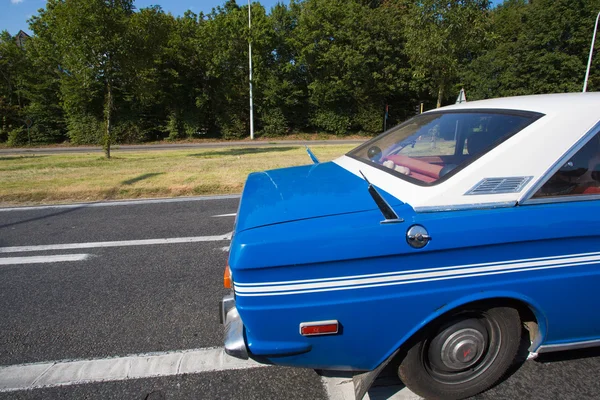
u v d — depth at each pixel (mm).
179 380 2332
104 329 2908
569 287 1874
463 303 1776
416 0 15328
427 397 2033
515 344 2006
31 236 5188
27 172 10414
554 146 1883
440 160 2438
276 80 30562
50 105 29016
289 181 2562
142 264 4164
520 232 1755
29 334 2854
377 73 30469
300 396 2170
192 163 11969
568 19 27359
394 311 1753
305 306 1709
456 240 1715
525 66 29141
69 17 12508
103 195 7531
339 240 1680
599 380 2203
